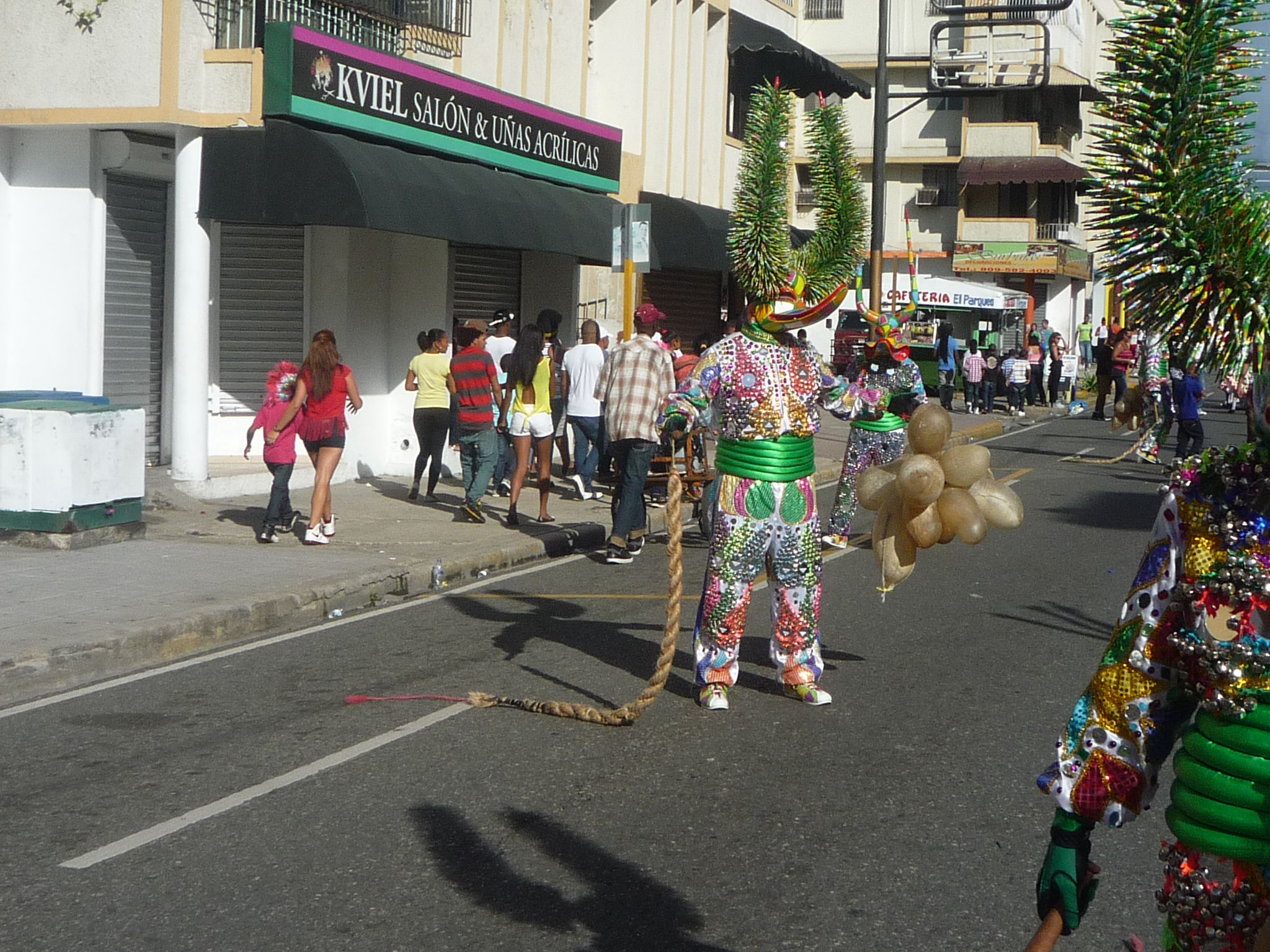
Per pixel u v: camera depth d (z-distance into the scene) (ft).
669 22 72.79
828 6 160.25
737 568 23.47
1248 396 8.13
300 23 47.70
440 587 36.01
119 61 44.34
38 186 46.57
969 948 14.43
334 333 51.88
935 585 35.91
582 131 62.03
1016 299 124.26
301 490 49.75
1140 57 7.68
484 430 43.62
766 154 22.94
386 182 45.68
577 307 65.82
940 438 18.85
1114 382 104.53
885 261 162.91
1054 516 49.67
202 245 45.34
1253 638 7.92
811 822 18.21
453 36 54.70
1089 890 8.87
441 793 19.33
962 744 21.81
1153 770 8.57
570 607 33.24
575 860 16.88
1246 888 8.18
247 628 29.89
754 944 14.49
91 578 32.40
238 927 14.87
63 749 21.47
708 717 23.32
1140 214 7.77
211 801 19.01
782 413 23.12
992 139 155.33
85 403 37.73
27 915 15.16
